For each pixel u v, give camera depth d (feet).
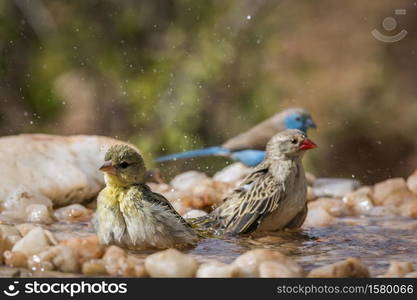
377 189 35.32
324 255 25.34
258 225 28.40
